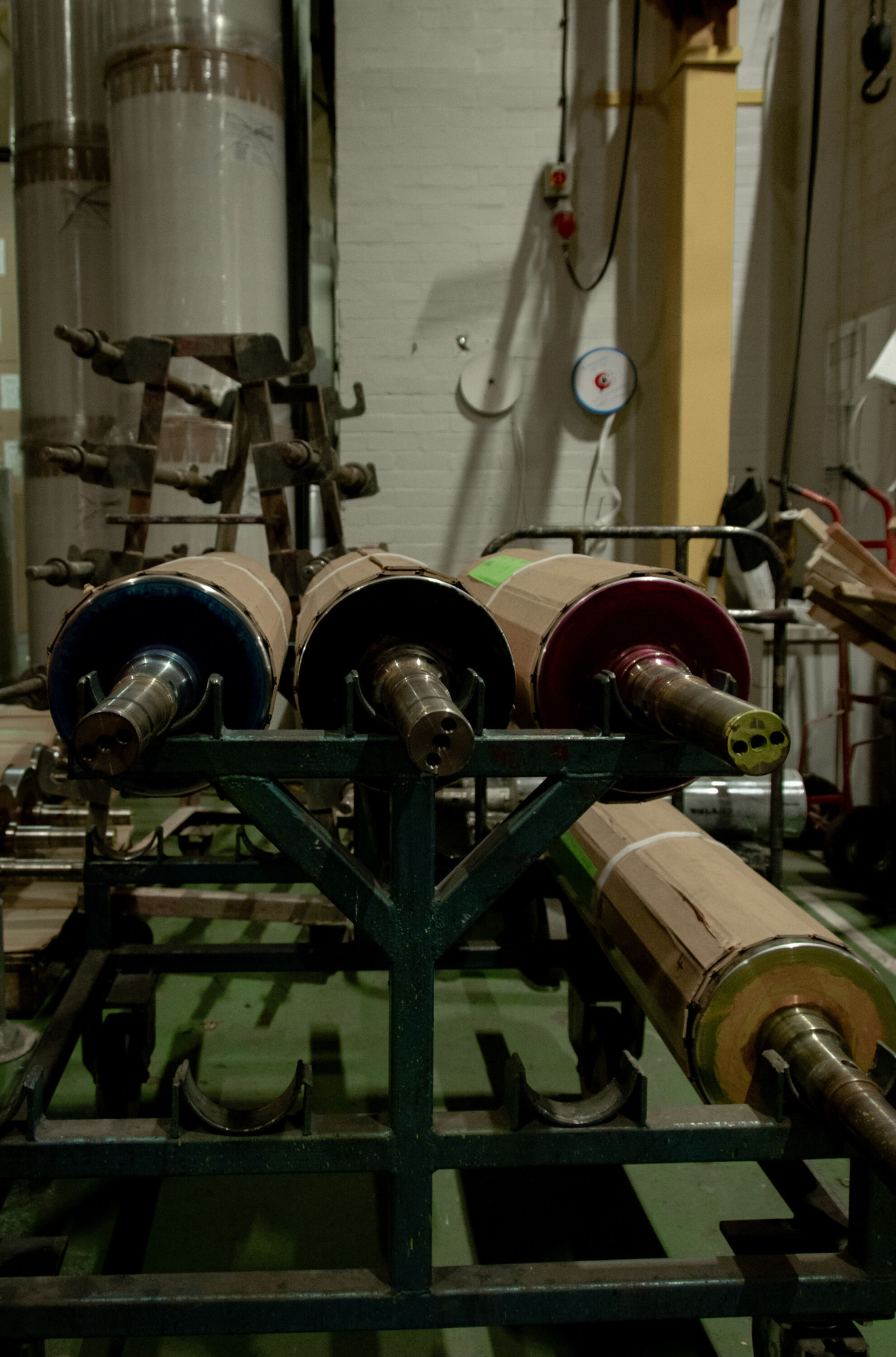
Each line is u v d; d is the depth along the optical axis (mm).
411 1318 848
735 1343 1065
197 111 2814
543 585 1065
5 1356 856
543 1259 1166
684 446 3533
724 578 3504
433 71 3541
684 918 998
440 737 694
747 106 3609
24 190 3441
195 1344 1050
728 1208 1282
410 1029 848
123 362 1754
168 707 756
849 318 3268
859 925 2303
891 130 2971
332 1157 855
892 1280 873
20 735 2340
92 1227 1213
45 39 3291
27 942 1774
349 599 861
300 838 822
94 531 3504
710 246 3463
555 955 1393
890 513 2439
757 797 2408
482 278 3641
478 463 3730
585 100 3578
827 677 2992
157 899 1560
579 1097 1508
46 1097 988
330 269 4328
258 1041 1705
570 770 835
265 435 1736
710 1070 883
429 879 839
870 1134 714
